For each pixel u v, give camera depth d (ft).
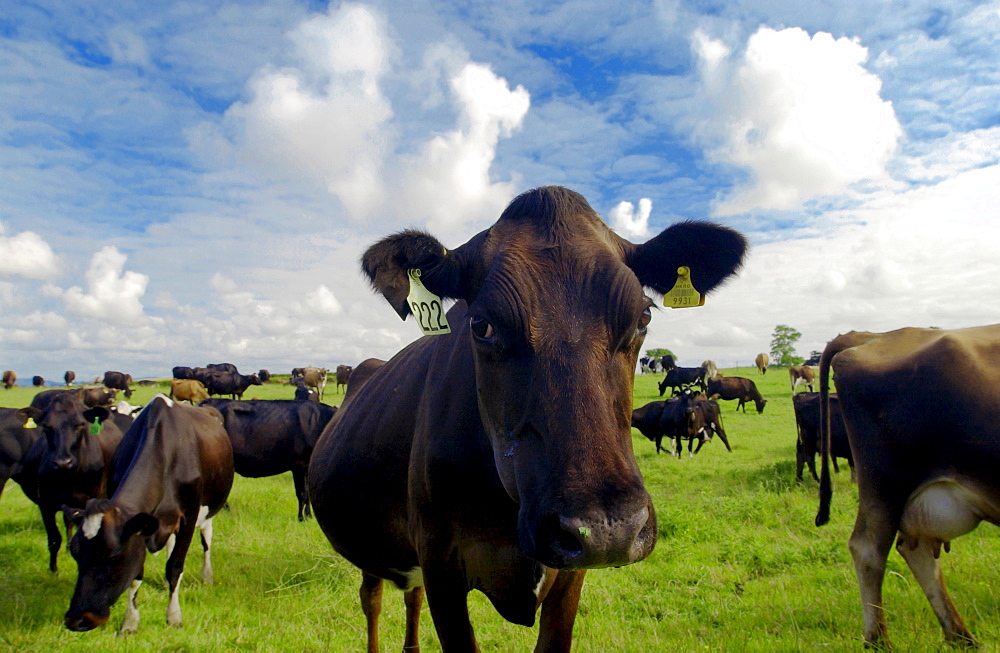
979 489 14.83
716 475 46.57
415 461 10.55
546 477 7.05
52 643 19.31
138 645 18.89
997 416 14.52
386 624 20.27
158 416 23.62
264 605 22.24
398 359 14.96
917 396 15.80
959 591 18.74
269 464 38.68
